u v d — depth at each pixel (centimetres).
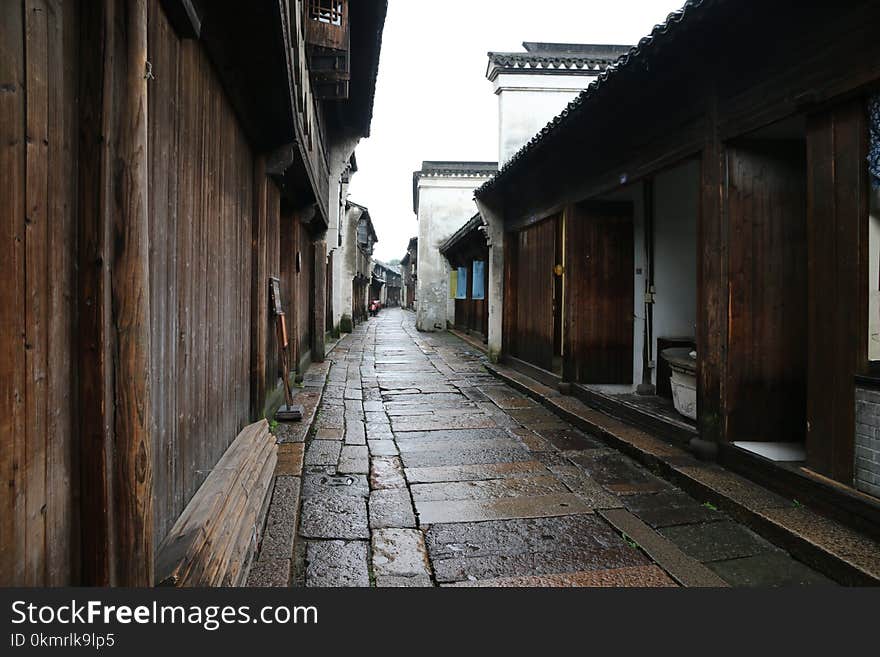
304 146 600
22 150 134
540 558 331
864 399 325
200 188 306
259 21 312
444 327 2295
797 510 362
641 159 577
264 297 528
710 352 467
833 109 344
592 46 1433
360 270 2927
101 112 160
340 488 446
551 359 898
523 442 595
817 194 357
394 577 305
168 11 239
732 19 402
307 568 313
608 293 777
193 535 239
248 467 358
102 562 165
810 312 363
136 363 171
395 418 707
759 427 454
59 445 154
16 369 133
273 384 701
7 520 130
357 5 746
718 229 456
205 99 316
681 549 339
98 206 161
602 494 436
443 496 432
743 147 446
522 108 1257
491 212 1192
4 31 127
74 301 160
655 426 562
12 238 131
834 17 337
